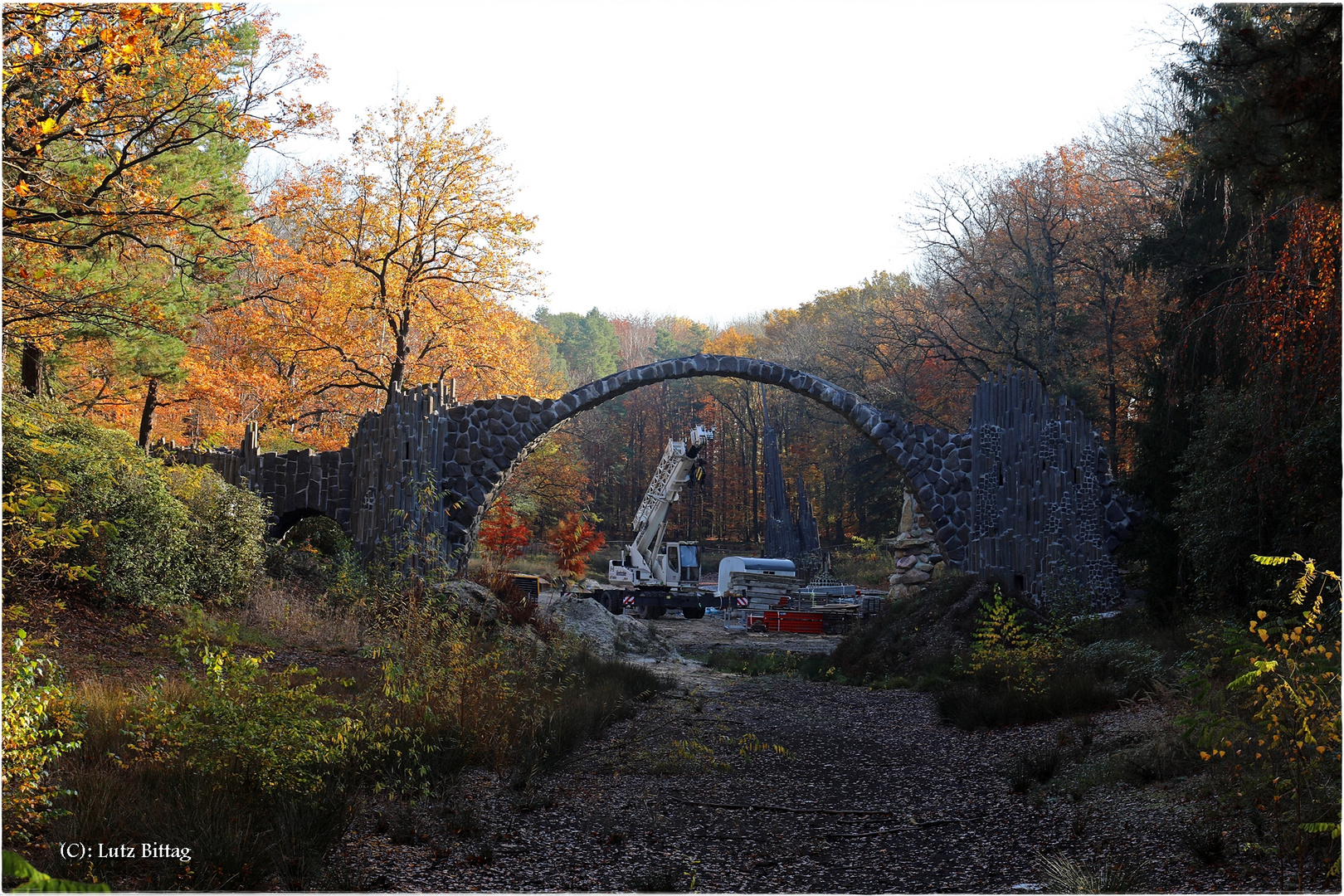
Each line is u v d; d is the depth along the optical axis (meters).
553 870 6.26
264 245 21.70
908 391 46.94
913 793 8.92
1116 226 32.44
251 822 6.04
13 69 13.00
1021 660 14.02
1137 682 12.13
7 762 5.41
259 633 14.78
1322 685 6.05
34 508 9.41
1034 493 22.27
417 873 6.02
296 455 24.97
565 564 43.38
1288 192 7.53
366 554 23.47
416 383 33.16
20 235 15.41
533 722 9.88
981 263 38.66
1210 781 7.42
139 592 13.70
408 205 30.66
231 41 17.27
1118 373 34.31
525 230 31.22
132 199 16.62
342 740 7.32
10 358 18.39
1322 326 11.23
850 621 32.22
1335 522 11.84
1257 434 12.69
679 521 76.81
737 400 75.81
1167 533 18.16
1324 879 5.54
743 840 7.20
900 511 53.16
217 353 34.19
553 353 86.75
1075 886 5.72
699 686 16.30
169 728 6.81
